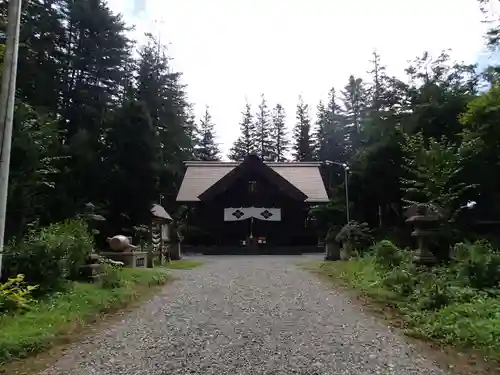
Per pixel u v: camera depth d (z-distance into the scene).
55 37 24.92
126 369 4.46
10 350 4.92
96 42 27.44
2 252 7.23
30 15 22.88
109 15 27.45
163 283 11.09
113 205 18.11
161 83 37.31
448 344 5.40
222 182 29.89
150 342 5.47
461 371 4.43
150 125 19.06
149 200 18.52
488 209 16.44
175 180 31.84
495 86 14.99
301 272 14.02
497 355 4.83
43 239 8.34
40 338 5.35
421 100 20.25
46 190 16.14
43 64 23.50
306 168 36.25
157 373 4.34
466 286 7.74
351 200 24.70
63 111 24.72
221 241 31.06
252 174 31.12
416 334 5.84
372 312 7.41
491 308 6.43
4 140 7.46
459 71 21.25
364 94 52.09
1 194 7.34
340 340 5.58
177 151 36.25
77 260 9.27
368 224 21.30
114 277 9.37
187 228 30.42
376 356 4.91
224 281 11.59
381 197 20.50
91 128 23.70
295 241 30.94
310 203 30.91
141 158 18.50
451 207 14.05
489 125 14.49
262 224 31.11
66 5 26.44
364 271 11.16
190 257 24.12
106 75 28.20
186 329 6.14
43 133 13.58
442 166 13.38
